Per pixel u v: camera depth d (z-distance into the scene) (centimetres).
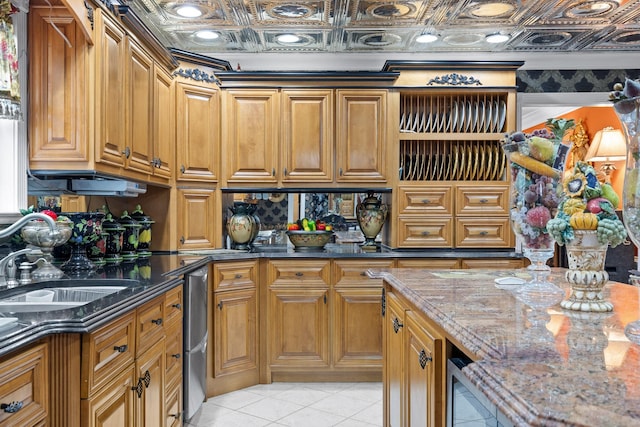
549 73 417
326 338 336
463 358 129
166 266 249
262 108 355
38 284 191
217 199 353
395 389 198
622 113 107
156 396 197
